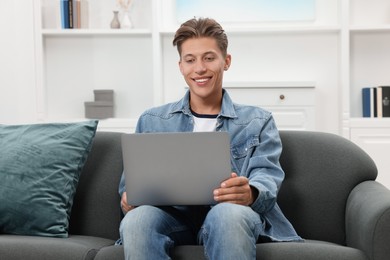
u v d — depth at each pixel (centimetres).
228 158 163
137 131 205
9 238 180
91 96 400
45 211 193
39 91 381
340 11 371
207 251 156
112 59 398
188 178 165
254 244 155
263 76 390
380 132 360
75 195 209
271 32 379
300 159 204
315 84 358
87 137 208
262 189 170
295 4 387
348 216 186
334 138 207
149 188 167
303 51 387
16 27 378
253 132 193
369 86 386
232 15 389
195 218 183
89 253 169
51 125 210
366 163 199
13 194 194
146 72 397
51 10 398
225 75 392
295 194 200
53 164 199
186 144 164
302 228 199
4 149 202
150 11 395
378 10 386
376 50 386
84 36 396
